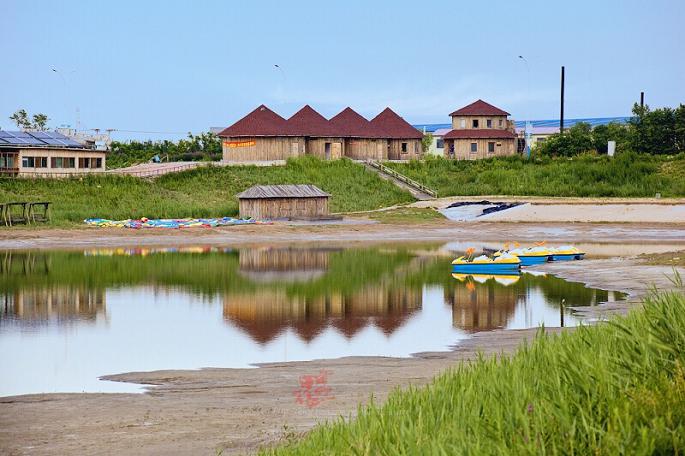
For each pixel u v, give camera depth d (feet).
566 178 497.05
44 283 229.25
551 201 438.40
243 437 85.81
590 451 49.60
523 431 52.75
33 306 191.83
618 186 478.18
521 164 534.78
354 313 182.19
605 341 74.02
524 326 162.91
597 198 453.17
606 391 56.29
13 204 371.76
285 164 517.55
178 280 236.02
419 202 460.96
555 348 75.56
